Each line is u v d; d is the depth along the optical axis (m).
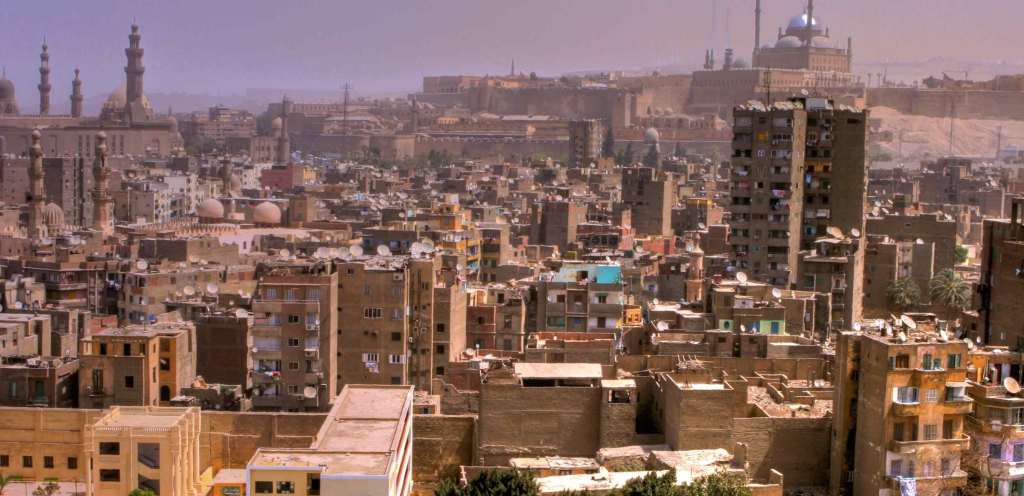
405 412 164.25
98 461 156.12
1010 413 165.75
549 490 154.88
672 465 164.38
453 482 163.38
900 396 164.38
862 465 168.00
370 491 136.38
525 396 176.75
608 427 176.38
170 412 164.50
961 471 165.38
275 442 171.75
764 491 160.00
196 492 161.62
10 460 170.50
